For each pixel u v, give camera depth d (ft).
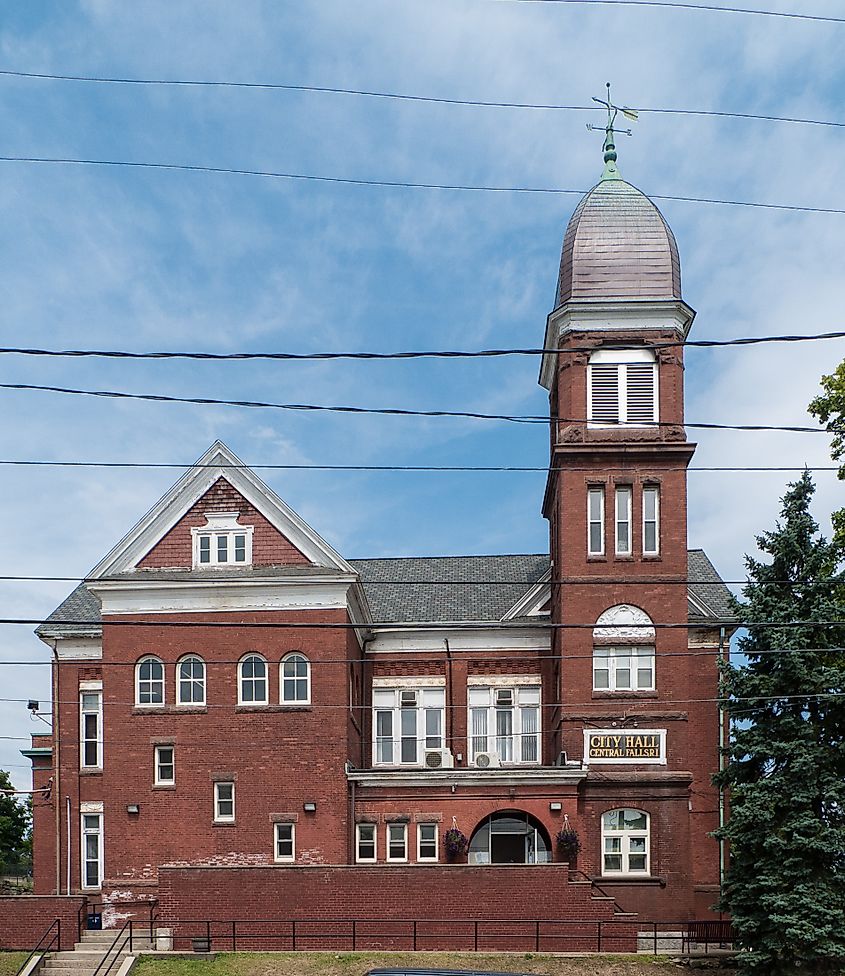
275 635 133.59
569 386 138.82
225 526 136.77
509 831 141.49
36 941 117.19
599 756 133.18
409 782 132.16
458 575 168.86
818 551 114.62
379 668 153.99
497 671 153.17
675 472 138.21
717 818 142.31
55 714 152.15
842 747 110.11
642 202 143.02
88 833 150.00
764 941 106.42
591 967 109.19
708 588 155.02
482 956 111.14
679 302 138.10
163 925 117.19
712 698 142.00
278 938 116.67
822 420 134.21
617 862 130.31
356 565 175.11
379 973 94.48
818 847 106.42
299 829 129.70
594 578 136.87
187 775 131.44
